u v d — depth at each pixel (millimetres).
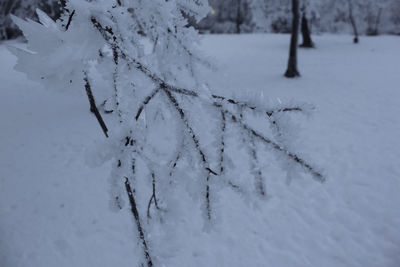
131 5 1193
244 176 4844
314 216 4262
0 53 12992
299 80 10055
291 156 839
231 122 903
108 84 854
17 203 4637
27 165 5531
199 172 953
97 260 3742
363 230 4004
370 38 20344
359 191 4652
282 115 838
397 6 24719
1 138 6477
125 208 4465
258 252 3793
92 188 4906
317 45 18234
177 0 1414
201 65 1489
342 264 3600
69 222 4281
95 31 715
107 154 811
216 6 26609
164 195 969
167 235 956
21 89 9352
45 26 710
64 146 6094
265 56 14453
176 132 940
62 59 664
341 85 9391
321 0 16703
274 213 4328
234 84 9766
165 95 907
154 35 1432
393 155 5457
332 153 5590
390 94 8398
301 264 3625
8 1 15508
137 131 831
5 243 3955
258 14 19125
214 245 3883
